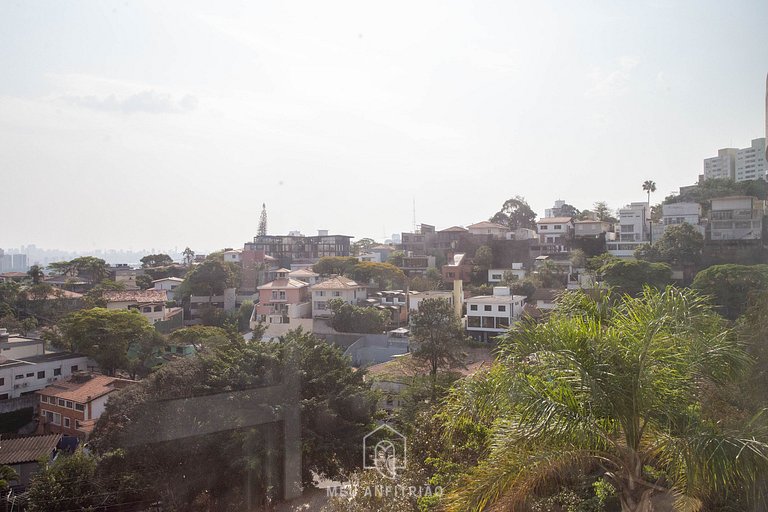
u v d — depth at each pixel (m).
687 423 4.15
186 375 9.62
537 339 4.52
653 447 4.24
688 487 3.77
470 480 4.30
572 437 3.88
